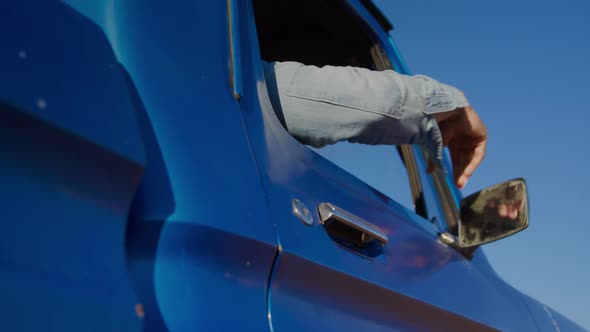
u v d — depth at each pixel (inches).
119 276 27.1
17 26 26.4
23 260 23.6
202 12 44.9
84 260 26.0
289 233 40.6
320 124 52.8
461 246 71.1
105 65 30.4
